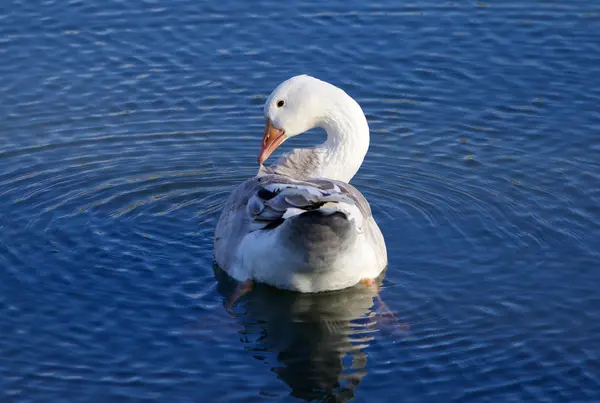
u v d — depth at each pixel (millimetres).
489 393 9516
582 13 19016
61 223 12977
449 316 10961
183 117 16047
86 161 14742
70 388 9555
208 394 9516
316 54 17781
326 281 11203
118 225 13016
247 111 16250
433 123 15883
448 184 14164
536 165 14555
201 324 10812
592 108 16078
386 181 14328
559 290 11438
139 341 10430
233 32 18516
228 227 11852
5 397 9398
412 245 12602
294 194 10086
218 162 14930
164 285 11570
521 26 18625
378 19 18938
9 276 11641
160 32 18531
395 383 9703
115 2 19500
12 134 15406
